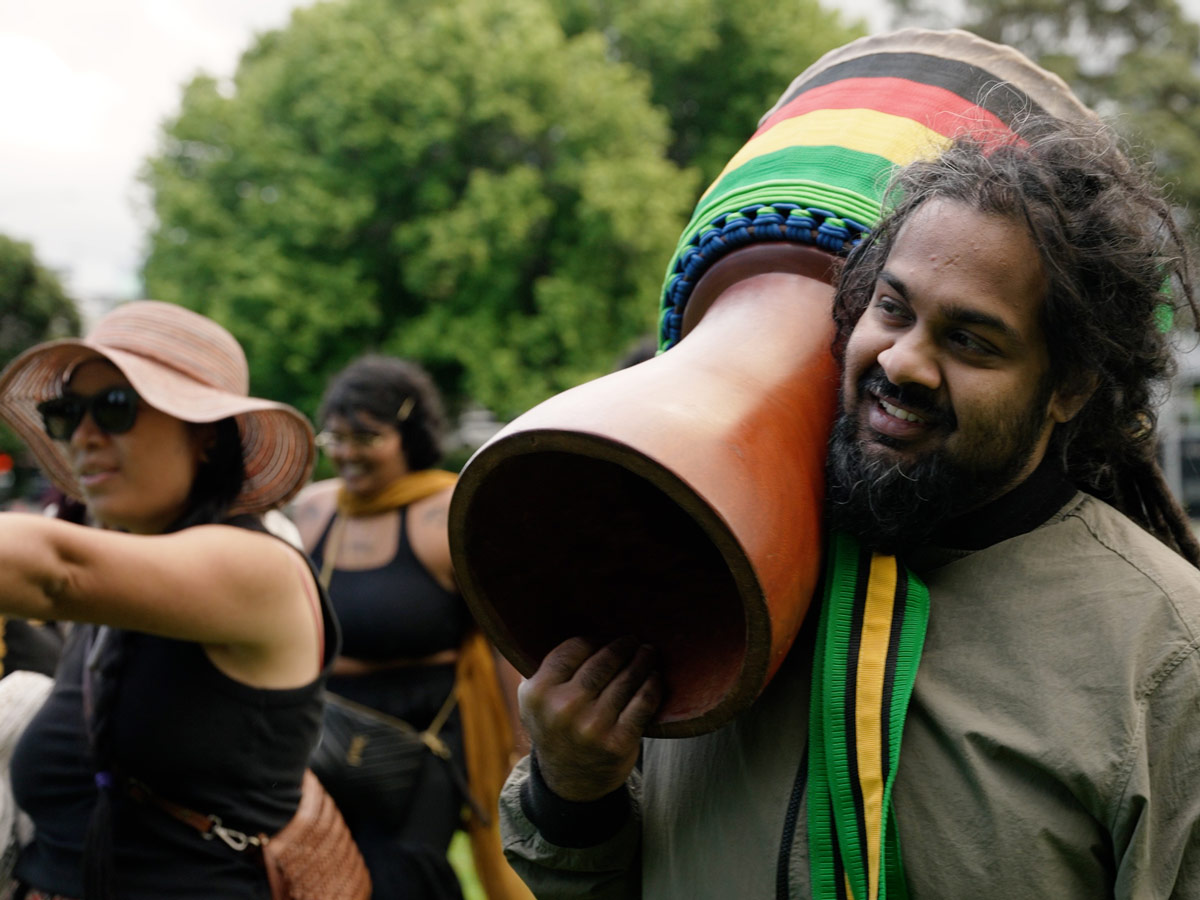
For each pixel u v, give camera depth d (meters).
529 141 16.09
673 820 1.13
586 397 0.98
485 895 3.07
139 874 1.71
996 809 0.94
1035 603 0.98
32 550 1.48
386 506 3.13
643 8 18.36
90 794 1.76
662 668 1.06
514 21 16.81
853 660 1.00
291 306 15.41
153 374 1.83
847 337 1.05
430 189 15.59
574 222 15.86
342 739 2.81
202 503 1.87
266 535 1.82
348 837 1.97
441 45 16.00
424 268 15.26
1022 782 0.94
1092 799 0.92
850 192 1.13
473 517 1.03
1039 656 0.96
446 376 16.72
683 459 0.91
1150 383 1.07
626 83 17.02
